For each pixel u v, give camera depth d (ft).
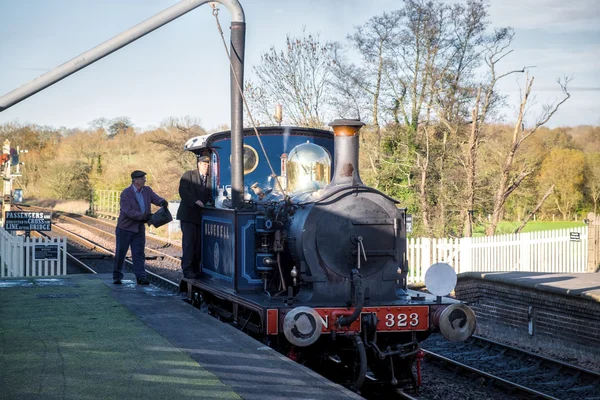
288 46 79.41
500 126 83.92
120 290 35.32
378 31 79.77
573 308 33.63
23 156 193.36
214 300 33.50
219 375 19.74
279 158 31.94
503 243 57.06
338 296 25.58
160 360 21.26
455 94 78.54
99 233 93.56
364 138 81.92
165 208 37.29
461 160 76.33
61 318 27.68
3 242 49.93
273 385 18.85
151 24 25.59
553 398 26.53
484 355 35.27
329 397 17.85
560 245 60.08
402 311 25.68
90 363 20.81
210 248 32.65
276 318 24.52
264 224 27.55
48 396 17.56
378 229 26.05
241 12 30.48
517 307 37.78
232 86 30.40
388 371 26.53
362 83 80.48
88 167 166.30
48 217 52.24
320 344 25.91
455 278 26.20
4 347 22.72
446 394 28.07
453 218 77.46
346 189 25.90
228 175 32.35
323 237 25.43
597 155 118.01
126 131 189.78
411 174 80.07
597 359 32.22
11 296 33.24
